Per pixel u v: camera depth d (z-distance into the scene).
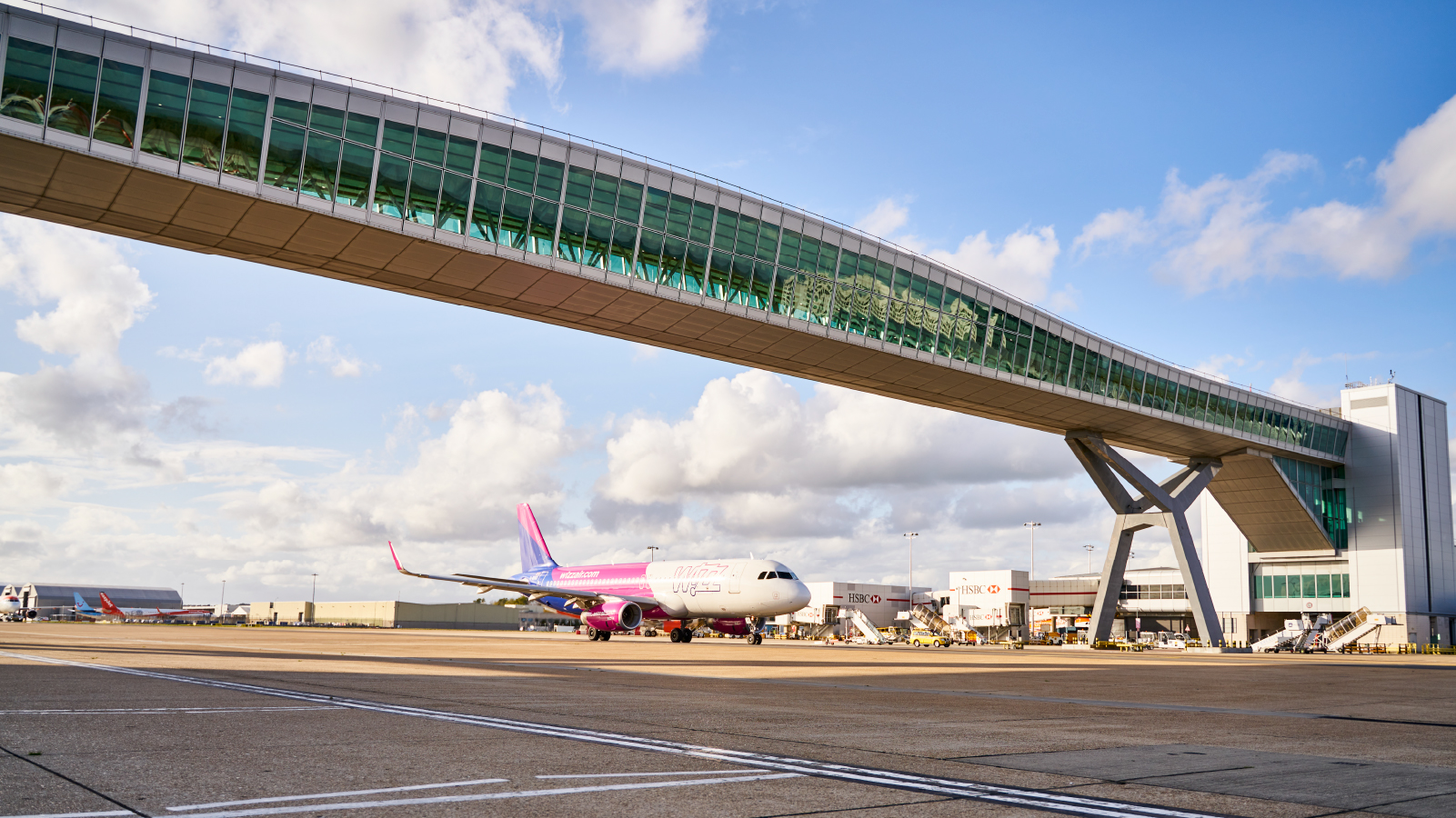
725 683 19.52
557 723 10.73
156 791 6.17
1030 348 59.09
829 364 55.25
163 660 23.16
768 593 55.09
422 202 39.38
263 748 8.15
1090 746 9.76
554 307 47.06
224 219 37.94
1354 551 82.62
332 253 41.06
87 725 9.47
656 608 60.31
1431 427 85.38
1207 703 16.66
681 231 45.75
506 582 57.84
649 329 49.94
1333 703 17.11
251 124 35.78
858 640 88.69
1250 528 85.75
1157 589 101.31
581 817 5.66
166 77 34.22
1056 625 100.81
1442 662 48.97
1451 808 6.54
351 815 5.58
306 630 85.88
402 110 38.72
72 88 32.59
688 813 5.88
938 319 54.91
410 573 59.50
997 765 8.24
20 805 5.64
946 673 26.66
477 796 6.21
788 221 48.94
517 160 41.34
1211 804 6.58
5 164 33.66
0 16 31.39
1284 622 90.94
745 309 47.88
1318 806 6.56
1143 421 67.12
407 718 10.75
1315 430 79.62
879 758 8.50
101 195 36.06
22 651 26.62
